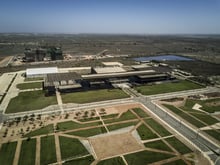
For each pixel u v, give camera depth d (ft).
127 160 172.86
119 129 227.20
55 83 410.52
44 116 260.42
